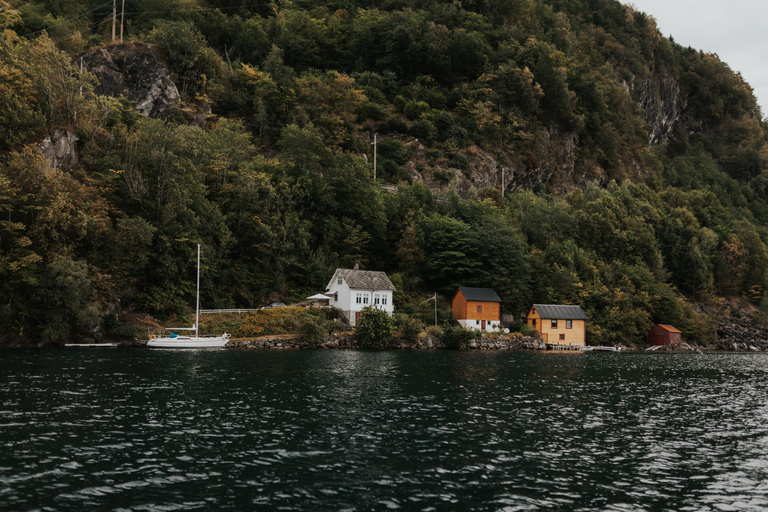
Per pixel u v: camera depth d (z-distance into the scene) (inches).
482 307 3417.8
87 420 865.5
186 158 2952.8
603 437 866.1
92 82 3191.4
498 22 7224.4
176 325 2593.5
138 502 527.8
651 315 4087.1
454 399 1183.6
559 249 4151.1
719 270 5231.3
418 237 3720.5
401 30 5949.8
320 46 6151.6
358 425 893.8
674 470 691.4
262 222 3137.3
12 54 2723.9
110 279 2461.9
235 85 4953.3
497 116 5689.0
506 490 597.3
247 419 912.3
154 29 4320.9
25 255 2186.3
